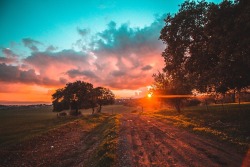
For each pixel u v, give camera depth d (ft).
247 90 98.78
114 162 36.27
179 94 173.17
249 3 55.06
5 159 52.34
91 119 158.10
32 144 68.74
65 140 76.18
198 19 82.74
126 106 505.25
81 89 275.59
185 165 32.50
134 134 67.97
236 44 58.95
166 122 100.58
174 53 90.27
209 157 35.65
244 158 33.94
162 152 41.70
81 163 44.55
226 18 59.62
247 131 61.26
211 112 139.03
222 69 67.00
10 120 224.53
